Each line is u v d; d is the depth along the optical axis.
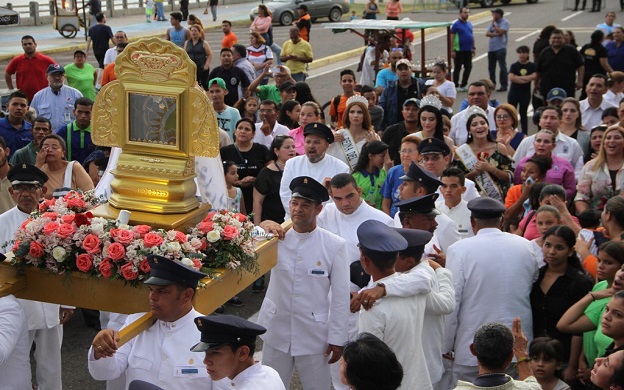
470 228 7.42
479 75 24.39
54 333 6.73
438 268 5.76
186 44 19.20
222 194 5.77
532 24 34.59
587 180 9.16
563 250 6.14
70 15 32.31
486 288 6.00
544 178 9.00
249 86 15.15
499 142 10.55
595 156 10.12
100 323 8.35
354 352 4.16
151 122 5.24
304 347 6.22
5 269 5.16
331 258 6.19
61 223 5.07
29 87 15.59
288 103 12.52
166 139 5.23
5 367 5.41
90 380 7.47
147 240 4.88
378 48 19.30
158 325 4.88
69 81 15.89
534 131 17.00
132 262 4.88
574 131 11.13
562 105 11.22
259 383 4.37
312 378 6.30
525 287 6.10
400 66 13.46
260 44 19.14
